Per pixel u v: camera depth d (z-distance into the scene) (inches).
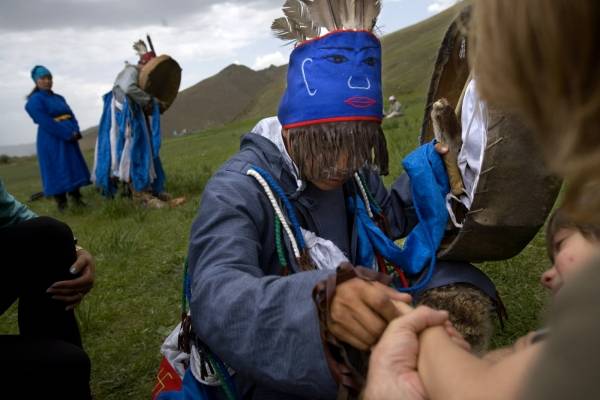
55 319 92.0
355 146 66.6
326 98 66.1
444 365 40.8
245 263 64.0
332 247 72.1
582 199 27.4
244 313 56.9
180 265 187.9
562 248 50.6
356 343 50.7
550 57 26.9
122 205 296.0
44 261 90.2
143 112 305.6
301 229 72.9
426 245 77.5
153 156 308.0
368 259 78.0
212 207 68.5
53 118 328.8
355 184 81.6
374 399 43.5
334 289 51.0
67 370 78.0
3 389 74.9
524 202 68.2
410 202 83.4
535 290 125.6
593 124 26.5
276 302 55.6
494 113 65.4
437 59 84.8
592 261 29.0
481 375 37.7
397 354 43.7
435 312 45.6
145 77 300.8
